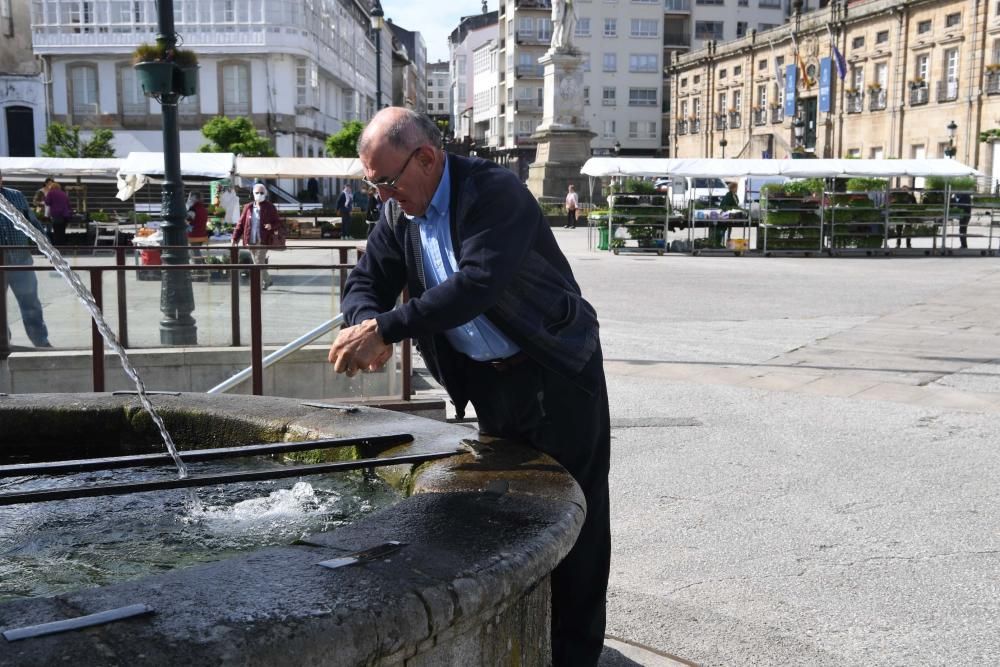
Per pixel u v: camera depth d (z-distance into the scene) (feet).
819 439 21.48
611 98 274.16
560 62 131.75
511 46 290.15
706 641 11.55
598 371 8.57
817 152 194.08
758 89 217.97
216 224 74.38
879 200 77.97
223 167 73.97
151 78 32.37
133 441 10.37
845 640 11.59
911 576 13.61
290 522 8.39
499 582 5.35
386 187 7.90
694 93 248.52
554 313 8.16
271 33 183.83
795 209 76.54
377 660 4.74
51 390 23.81
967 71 152.97
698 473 18.85
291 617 4.53
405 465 8.05
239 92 187.42
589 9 270.46
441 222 8.07
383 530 5.95
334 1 224.74
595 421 8.74
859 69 183.11
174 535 8.13
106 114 185.16
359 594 4.85
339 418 9.68
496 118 317.63
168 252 27.89
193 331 23.90
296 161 101.60
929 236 78.48
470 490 6.90
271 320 23.30
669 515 16.37
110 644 4.19
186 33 183.42
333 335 23.18
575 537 6.32
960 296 48.96
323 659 4.43
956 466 19.26
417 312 7.40
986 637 11.66
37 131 167.22
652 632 11.80
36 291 23.39
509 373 8.64
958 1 154.10
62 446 10.34
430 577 5.15
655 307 45.06
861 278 58.65
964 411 24.14
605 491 9.07
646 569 13.96
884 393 26.32
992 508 16.62
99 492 6.28
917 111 166.40
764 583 13.39
